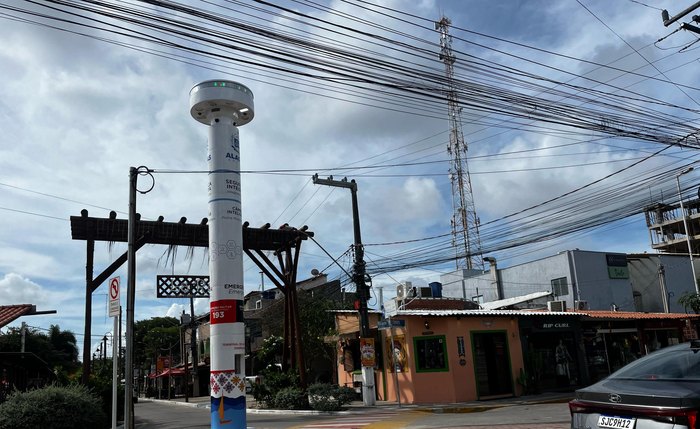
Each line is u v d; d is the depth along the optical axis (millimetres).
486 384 20938
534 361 21953
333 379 32906
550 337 23344
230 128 12430
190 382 54281
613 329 25578
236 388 11469
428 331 20875
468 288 49438
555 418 13062
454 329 20516
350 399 19906
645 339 26750
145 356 73562
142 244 18125
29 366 20938
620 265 43594
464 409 17453
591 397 5504
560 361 23062
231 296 11766
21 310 18047
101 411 14695
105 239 17516
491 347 21484
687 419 4688
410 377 20844
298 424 15125
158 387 59219
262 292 49438
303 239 21469
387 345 22484
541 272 43750
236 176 12352
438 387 20219
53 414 13359
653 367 5805
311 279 44688
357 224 21688
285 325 22047
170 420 21750
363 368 20656
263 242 20812
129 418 13492
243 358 11734
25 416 13070
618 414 5215
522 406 17469
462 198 39594
